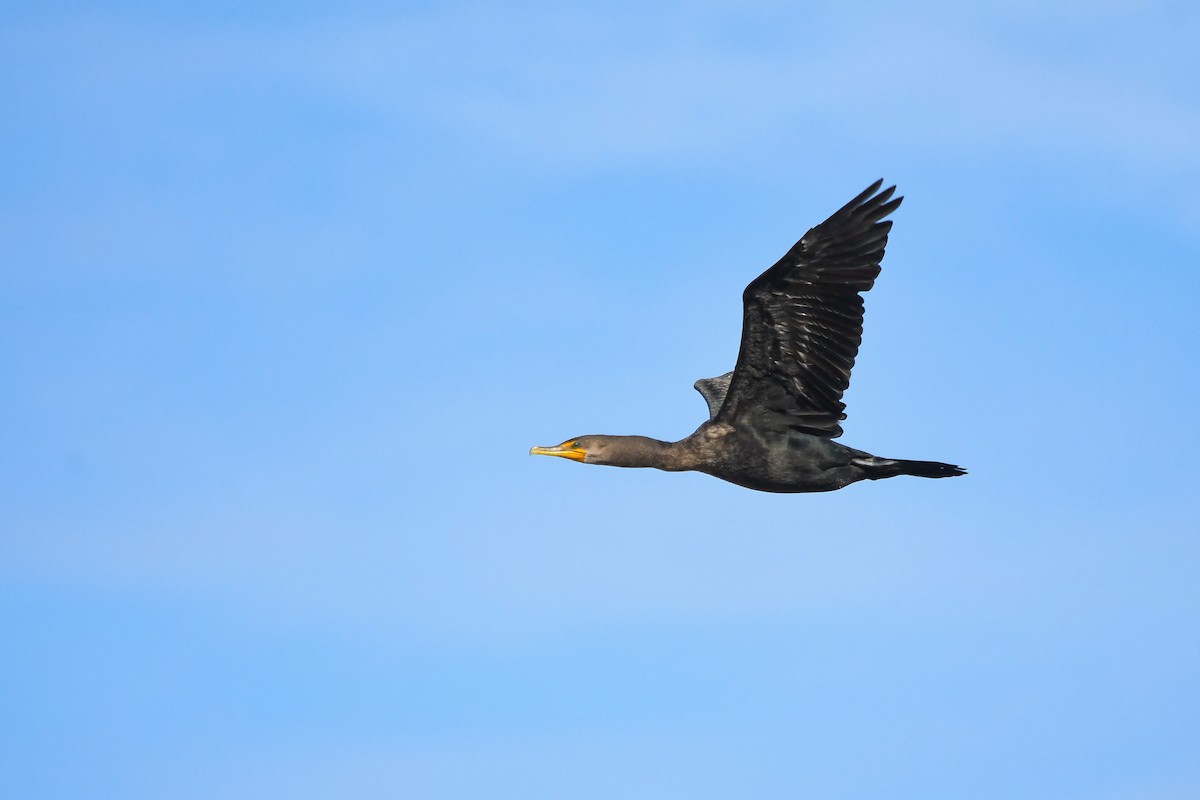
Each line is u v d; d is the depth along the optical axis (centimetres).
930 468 1877
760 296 1795
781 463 1880
